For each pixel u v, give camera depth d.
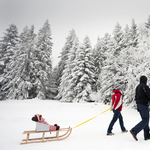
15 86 26.12
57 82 34.00
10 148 3.45
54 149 3.38
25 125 6.49
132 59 16.16
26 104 17.56
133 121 7.82
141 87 4.18
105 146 3.60
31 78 27.91
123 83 18.56
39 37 30.59
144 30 16.05
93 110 13.39
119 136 4.56
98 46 30.67
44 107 14.88
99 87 26.08
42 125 4.07
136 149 3.31
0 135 4.70
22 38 31.23
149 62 13.19
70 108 14.39
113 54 21.77
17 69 26.83
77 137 4.59
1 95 27.78
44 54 28.70
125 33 25.77
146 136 4.04
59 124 7.01
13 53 29.62
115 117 4.73
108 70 21.41
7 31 31.80
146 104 4.05
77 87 24.25
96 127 6.30
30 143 3.91
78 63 25.34
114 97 4.91
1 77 27.61
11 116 9.39
